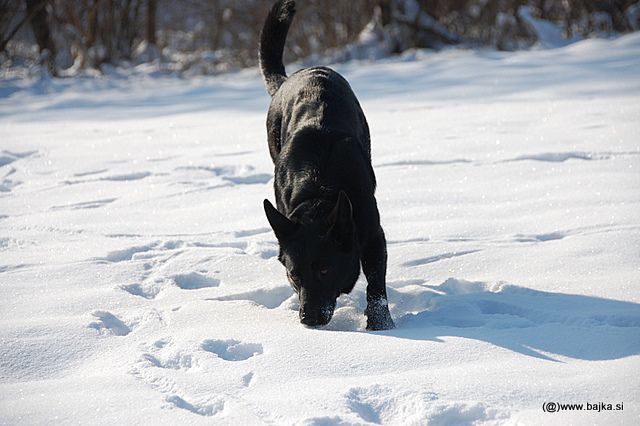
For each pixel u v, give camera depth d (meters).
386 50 21.16
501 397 3.42
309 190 4.98
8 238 6.40
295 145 5.29
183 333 4.34
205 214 6.95
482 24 21.45
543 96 11.49
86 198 7.65
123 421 3.33
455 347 3.99
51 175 8.70
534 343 4.04
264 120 11.58
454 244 5.85
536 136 8.91
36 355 4.08
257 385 3.64
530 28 20.31
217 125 11.40
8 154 9.73
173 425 3.28
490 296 4.89
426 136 9.39
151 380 3.73
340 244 4.62
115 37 24.81
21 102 16.06
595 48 15.80
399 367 3.80
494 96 11.98
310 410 3.35
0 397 3.62
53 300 4.93
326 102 5.59
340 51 21.44
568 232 5.91
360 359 3.88
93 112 13.98
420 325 4.62
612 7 20.78
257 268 5.59
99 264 5.65
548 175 7.41
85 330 4.37
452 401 3.38
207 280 5.50
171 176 8.30
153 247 6.12
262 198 7.31
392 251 5.83
